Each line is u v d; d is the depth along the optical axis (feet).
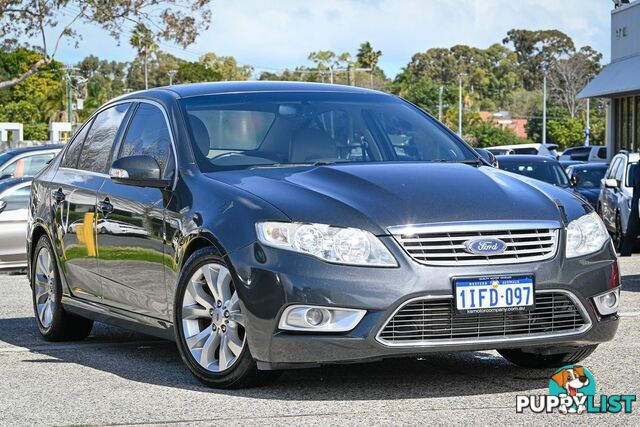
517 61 550.77
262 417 17.54
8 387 20.51
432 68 556.92
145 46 135.54
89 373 21.90
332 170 20.63
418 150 23.31
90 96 357.82
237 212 19.57
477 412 17.79
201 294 20.26
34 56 380.37
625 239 53.16
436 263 18.54
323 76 463.83
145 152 23.47
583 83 476.95
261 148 22.27
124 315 23.39
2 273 49.06
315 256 18.54
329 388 19.86
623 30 129.80
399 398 18.98
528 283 18.93
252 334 18.99
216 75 472.03
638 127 130.41
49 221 26.55
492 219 19.08
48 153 53.21
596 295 19.72
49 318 26.78
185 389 20.02
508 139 399.85
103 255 23.97
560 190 21.04
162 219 21.52
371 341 18.35
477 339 18.78
